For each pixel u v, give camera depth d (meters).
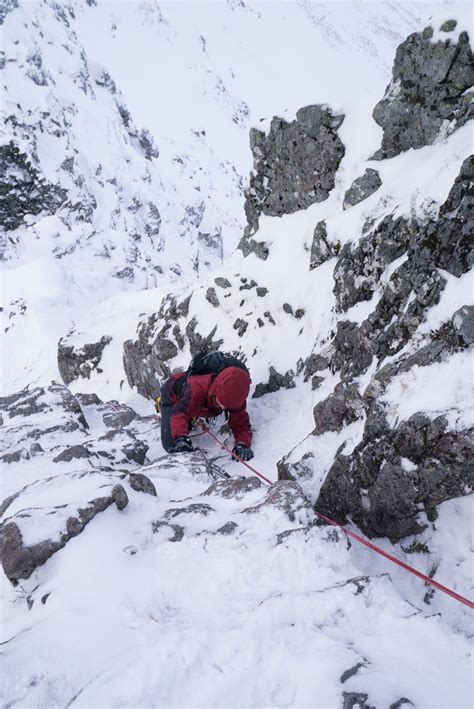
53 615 2.40
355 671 2.04
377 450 3.57
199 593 2.62
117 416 6.84
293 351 6.11
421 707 1.86
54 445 5.19
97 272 32.38
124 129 69.69
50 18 71.75
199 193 74.06
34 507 3.14
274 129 7.11
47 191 42.22
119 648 2.17
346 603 2.44
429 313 3.99
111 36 158.62
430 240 4.15
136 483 3.58
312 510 3.29
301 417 5.41
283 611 2.38
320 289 6.18
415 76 5.60
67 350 10.16
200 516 3.29
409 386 3.68
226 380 5.18
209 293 7.43
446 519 3.35
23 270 26.59
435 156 5.27
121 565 2.76
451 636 2.25
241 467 5.06
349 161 6.45
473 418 3.09
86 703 1.92
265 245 7.25
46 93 50.19
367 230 5.45
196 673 2.08
